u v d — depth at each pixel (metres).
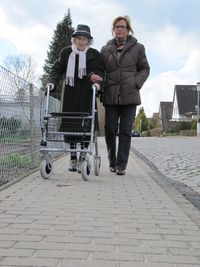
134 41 6.90
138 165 9.04
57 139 6.39
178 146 19.41
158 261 2.90
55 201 4.72
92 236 3.43
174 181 6.75
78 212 4.23
